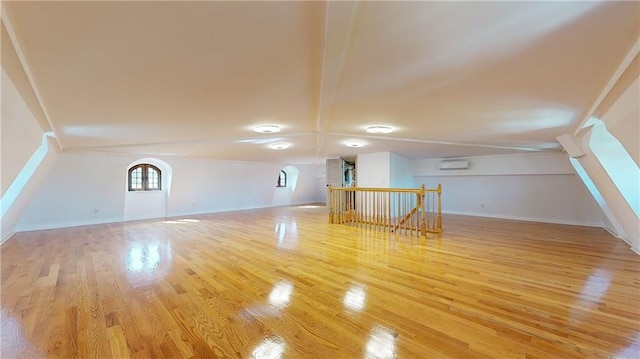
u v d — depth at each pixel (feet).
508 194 24.58
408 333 6.40
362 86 7.36
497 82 7.02
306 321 6.96
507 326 6.68
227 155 23.68
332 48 5.20
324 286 9.19
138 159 23.06
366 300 8.13
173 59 5.61
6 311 7.45
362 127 12.94
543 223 21.91
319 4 3.94
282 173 38.81
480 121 11.30
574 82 6.84
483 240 15.93
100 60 5.48
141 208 25.26
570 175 21.61
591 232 18.20
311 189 41.47
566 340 6.08
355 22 4.35
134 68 5.95
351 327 6.68
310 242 15.60
